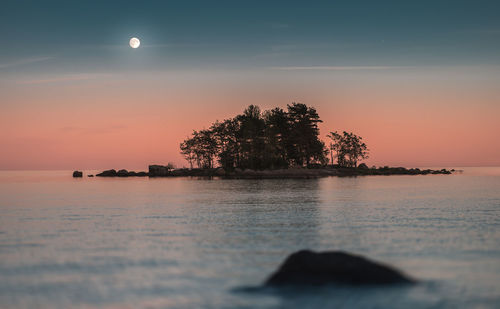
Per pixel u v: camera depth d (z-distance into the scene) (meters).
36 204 48.03
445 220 30.58
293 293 12.83
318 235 24.17
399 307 11.73
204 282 14.55
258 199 52.69
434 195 59.34
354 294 12.55
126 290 13.79
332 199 52.06
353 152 187.38
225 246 21.02
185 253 19.36
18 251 20.02
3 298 13.13
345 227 27.28
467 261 17.22
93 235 24.69
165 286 14.16
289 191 69.62
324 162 178.38
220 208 41.38
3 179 169.88
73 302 12.73
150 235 24.58
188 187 87.25
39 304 12.60
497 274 15.15
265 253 19.31
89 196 62.59
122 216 34.88
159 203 48.22
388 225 28.05
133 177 178.62
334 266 13.59
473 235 23.72
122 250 20.11
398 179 133.38
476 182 111.00
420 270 15.73
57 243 22.06
